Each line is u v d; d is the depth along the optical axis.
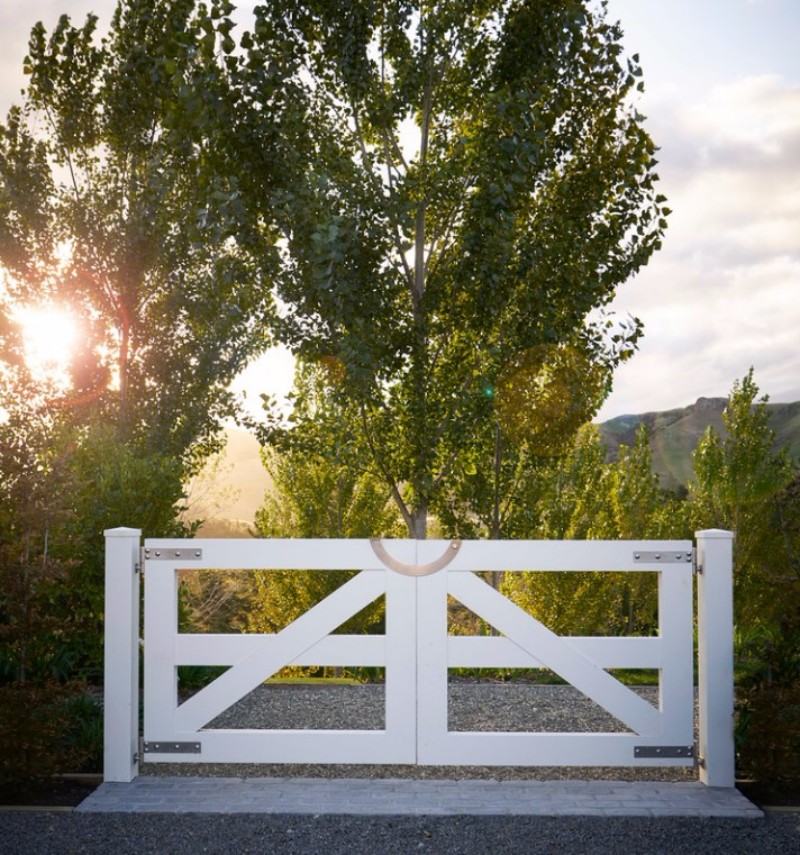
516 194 9.24
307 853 3.62
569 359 10.17
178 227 13.73
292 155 8.95
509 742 4.64
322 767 4.86
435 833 3.84
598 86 9.69
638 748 4.62
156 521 8.71
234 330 14.43
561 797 4.32
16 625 4.75
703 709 4.59
